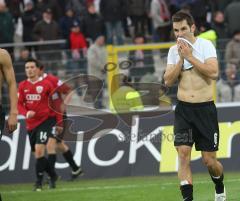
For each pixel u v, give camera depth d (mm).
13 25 54844
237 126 42094
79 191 36281
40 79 38125
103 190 36125
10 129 24844
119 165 41938
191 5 54688
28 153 42344
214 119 26609
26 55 48469
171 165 41531
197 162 41500
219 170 27344
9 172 42125
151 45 46188
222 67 47375
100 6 58719
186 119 26516
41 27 54875
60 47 54688
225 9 55219
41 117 38125
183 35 26125
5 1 60000
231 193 32406
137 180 39969
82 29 56438
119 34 58781
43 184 40906
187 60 25891
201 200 30953
